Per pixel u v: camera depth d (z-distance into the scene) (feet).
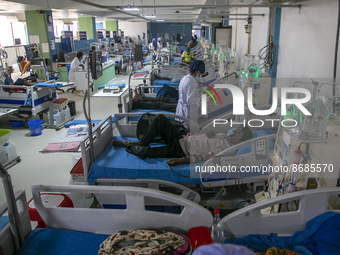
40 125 14.76
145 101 13.83
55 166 11.30
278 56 13.04
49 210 5.82
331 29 8.23
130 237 5.24
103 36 51.62
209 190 7.87
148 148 8.07
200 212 5.45
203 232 5.33
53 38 31.73
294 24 11.07
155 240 5.23
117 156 8.13
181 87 11.43
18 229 5.24
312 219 5.32
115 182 7.45
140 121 9.31
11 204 5.02
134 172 7.38
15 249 5.25
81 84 23.36
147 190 5.46
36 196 5.70
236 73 14.55
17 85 15.75
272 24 13.19
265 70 14.15
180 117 9.61
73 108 18.08
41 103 16.39
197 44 37.93
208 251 2.61
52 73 30.04
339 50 7.77
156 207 7.74
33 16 29.78
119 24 65.41
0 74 20.47
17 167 11.21
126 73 35.45
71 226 5.92
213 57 21.98
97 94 13.35
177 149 8.00
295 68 10.99
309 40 9.75
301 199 5.26
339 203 5.85
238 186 7.74
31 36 30.35
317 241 4.99
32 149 12.99
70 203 6.89
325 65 8.63
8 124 16.56
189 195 7.46
